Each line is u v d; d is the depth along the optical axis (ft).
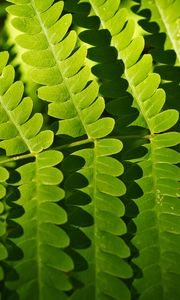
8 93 0.67
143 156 0.69
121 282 0.61
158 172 0.68
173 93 0.72
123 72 0.70
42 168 0.67
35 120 0.68
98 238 0.63
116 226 0.64
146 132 0.70
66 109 0.68
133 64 0.69
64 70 0.68
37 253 0.62
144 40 0.72
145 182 0.67
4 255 0.61
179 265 0.63
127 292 0.61
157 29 0.72
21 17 0.67
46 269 0.61
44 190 0.66
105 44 0.70
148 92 0.69
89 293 0.61
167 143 0.69
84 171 0.67
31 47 0.67
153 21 0.73
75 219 0.64
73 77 0.68
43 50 0.67
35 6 0.67
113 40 0.70
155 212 0.65
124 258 0.64
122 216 0.66
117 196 0.66
